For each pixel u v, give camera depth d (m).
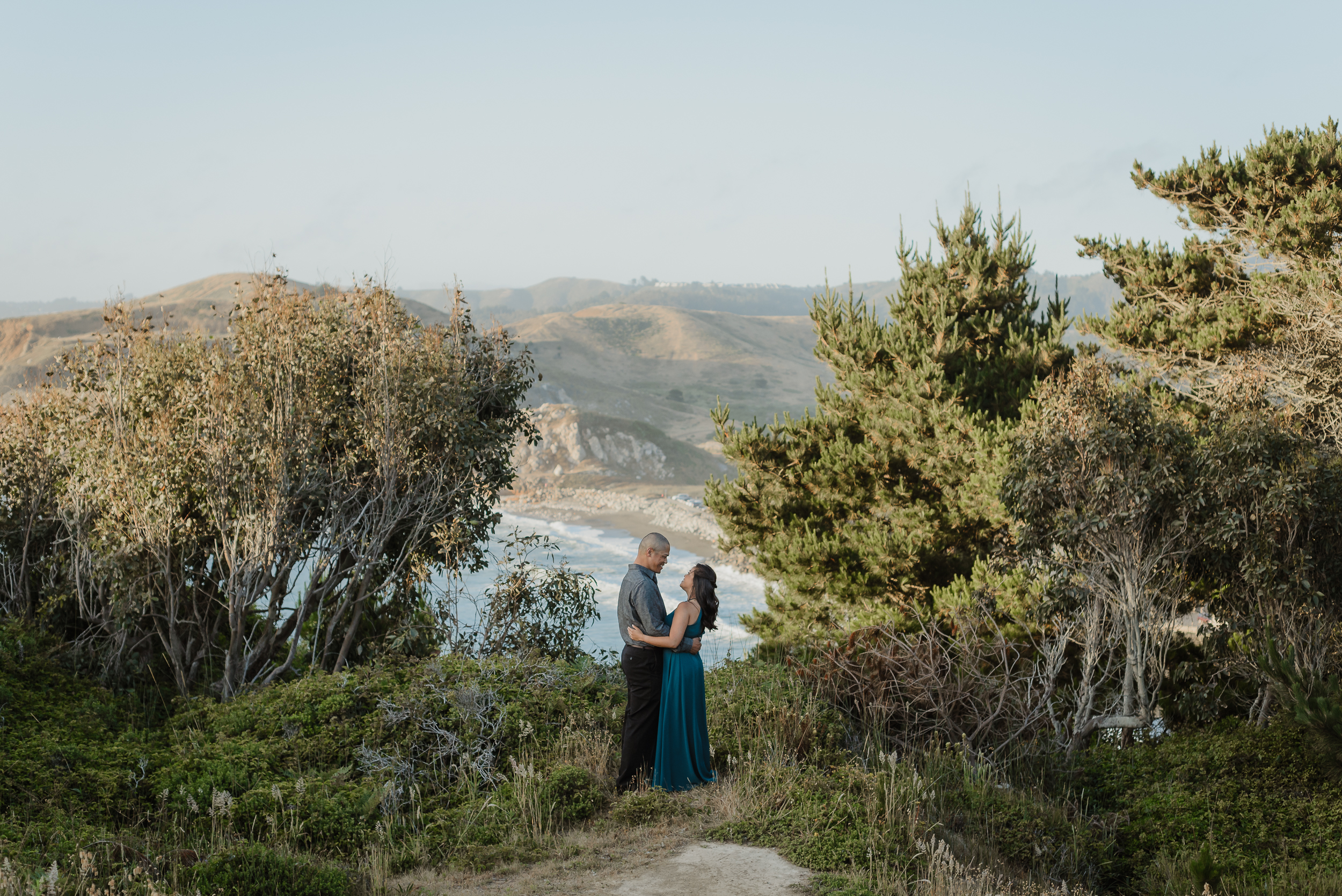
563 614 12.99
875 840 5.83
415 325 13.42
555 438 140.25
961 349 18.00
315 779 7.57
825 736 8.18
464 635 12.55
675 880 5.40
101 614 11.72
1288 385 13.48
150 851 5.74
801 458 18.67
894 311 19.12
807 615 16.97
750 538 18.52
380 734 8.31
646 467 142.00
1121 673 12.16
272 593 11.94
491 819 6.66
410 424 12.30
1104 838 8.05
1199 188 18.02
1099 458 10.55
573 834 6.29
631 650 7.07
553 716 8.59
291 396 11.73
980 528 16.69
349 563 12.80
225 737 8.83
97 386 12.13
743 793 6.69
